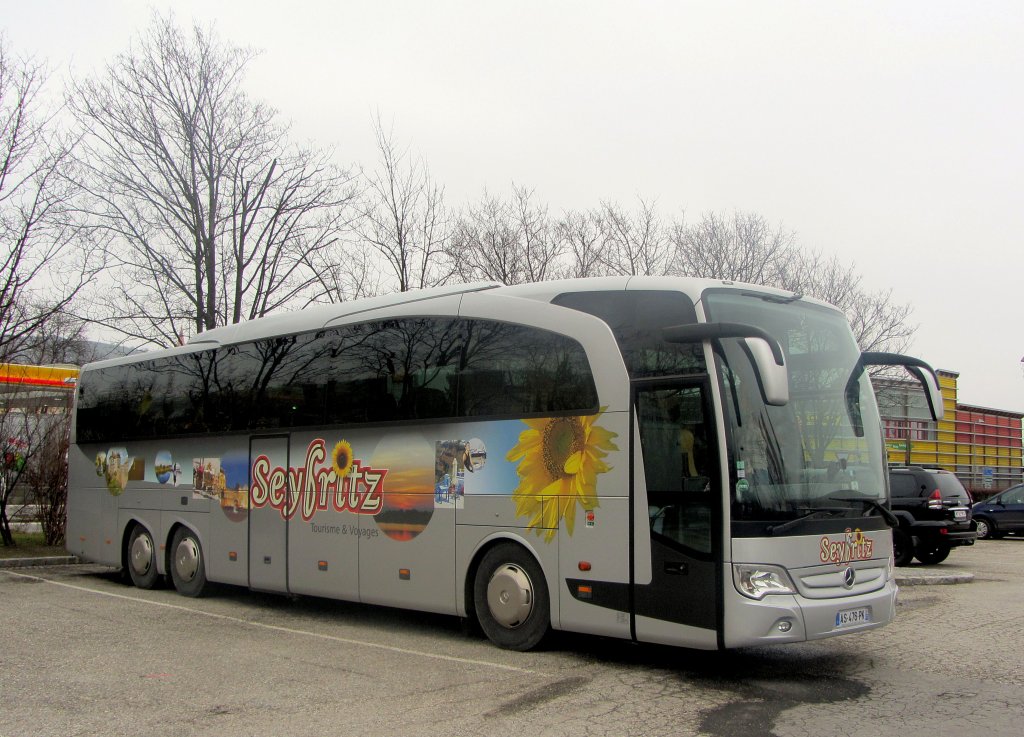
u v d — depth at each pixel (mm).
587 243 23641
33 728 6254
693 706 6902
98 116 20125
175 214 20609
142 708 6793
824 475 8188
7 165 16688
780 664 8484
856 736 6117
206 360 13312
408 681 7723
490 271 23203
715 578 7516
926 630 10375
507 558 9078
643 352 8242
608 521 8203
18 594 13609
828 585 7855
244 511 12234
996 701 7078
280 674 7992
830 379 8695
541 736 6105
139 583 14273
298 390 11625
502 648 9086
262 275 21312
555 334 8852
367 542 10406
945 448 35594
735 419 7719
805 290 25203
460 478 9461
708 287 8133
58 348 19953
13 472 19094
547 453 8734
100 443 15453
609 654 8914
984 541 27891
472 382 9500
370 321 10797
